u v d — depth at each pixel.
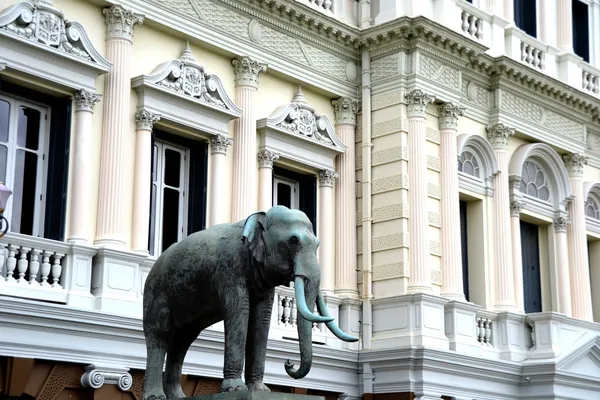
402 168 19.91
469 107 21.80
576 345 21.42
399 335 19.25
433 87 20.58
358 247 20.25
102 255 15.59
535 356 21.20
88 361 14.89
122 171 16.22
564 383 20.95
